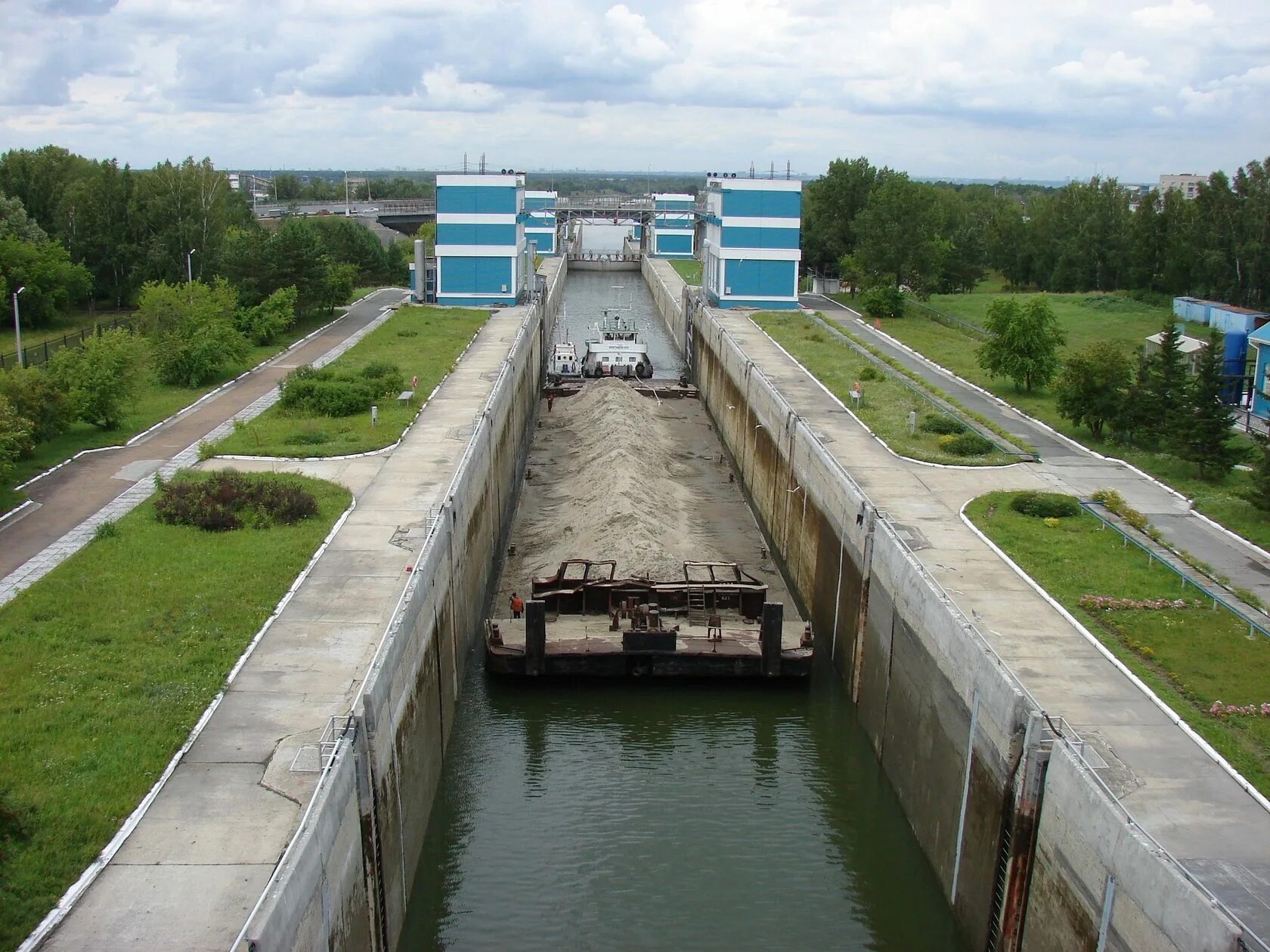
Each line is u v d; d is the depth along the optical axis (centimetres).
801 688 3425
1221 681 2478
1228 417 4100
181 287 6331
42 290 7162
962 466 4156
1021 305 5762
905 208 8869
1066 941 1936
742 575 3844
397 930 2292
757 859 2600
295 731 2191
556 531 4512
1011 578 3069
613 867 2545
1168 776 2103
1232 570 3145
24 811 1859
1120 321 8231
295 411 4794
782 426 4741
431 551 2909
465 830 2683
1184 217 9138
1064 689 2438
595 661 3300
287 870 1602
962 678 2456
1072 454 4419
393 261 11756
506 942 2295
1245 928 1539
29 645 2511
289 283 7338
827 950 2303
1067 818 1958
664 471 5394
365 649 2559
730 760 3033
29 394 4116
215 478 3600
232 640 2567
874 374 5738
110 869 1753
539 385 8056
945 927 2408
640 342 8762
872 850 2667
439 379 5550
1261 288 8244
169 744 2116
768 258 8612
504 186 8338
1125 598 2928
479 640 3809
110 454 4212
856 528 3447
